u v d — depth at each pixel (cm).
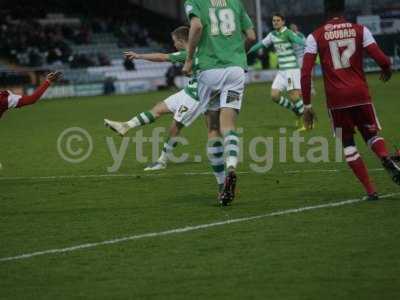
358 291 1430
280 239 1819
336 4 2220
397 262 1595
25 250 1811
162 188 2608
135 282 1533
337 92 2209
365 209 2106
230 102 2252
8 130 5094
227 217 2084
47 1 11462
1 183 2833
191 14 2222
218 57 2244
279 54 4391
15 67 9888
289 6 9838
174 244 1812
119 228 2005
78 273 1609
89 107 7075
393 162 2194
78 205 2353
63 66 9831
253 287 1474
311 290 1445
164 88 9794
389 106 5425
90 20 11194
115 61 10575
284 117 5069
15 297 1470
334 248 1719
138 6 12031
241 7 2319
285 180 2659
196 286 1494
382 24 9381
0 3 10988
